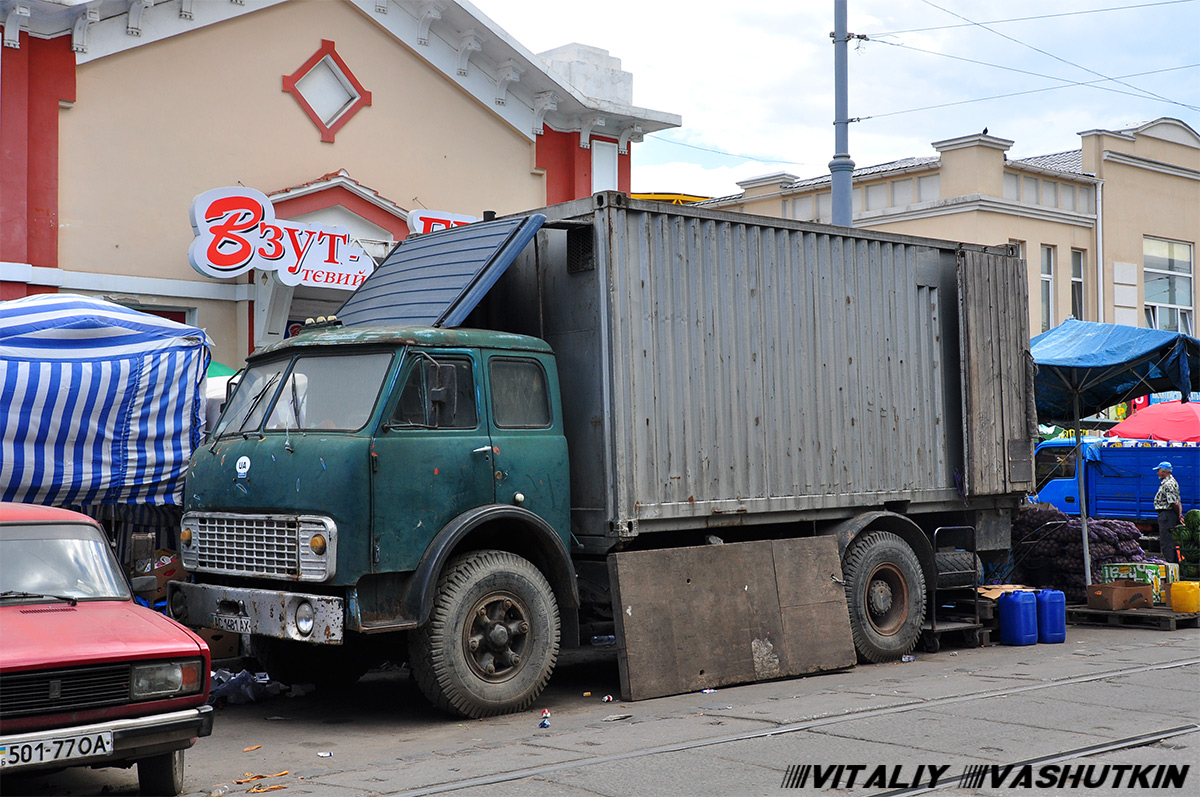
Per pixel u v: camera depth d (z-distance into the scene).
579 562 8.91
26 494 9.04
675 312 9.02
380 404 7.68
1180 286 29.45
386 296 9.39
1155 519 20.16
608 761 6.39
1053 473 21.84
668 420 8.89
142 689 5.73
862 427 10.32
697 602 8.82
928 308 11.08
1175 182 29.23
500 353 8.38
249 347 13.99
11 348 8.98
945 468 11.02
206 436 9.09
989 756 6.41
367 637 8.70
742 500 9.30
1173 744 6.71
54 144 12.70
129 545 9.63
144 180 13.41
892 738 6.89
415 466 7.70
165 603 9.47
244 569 8.02
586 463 8.75
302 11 14.76
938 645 10.89
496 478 8.11
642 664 8.41
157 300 13.46
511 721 7.80
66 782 6.43
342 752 7.01
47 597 6.27
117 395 9.34
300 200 14.39
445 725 7.76
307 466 7.63
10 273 12.25
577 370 8.86
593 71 17.47
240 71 14.22
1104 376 13.24
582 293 8.84
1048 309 26.17
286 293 13.83
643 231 8.84
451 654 7.73
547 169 17.11
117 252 13.19
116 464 9.36
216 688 8.89
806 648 9.36
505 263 8.72
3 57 12.26
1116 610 12.74
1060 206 26.38
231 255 13.05
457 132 16.23
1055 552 13.55
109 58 13.17
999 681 9.03
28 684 5.43
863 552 10.08
